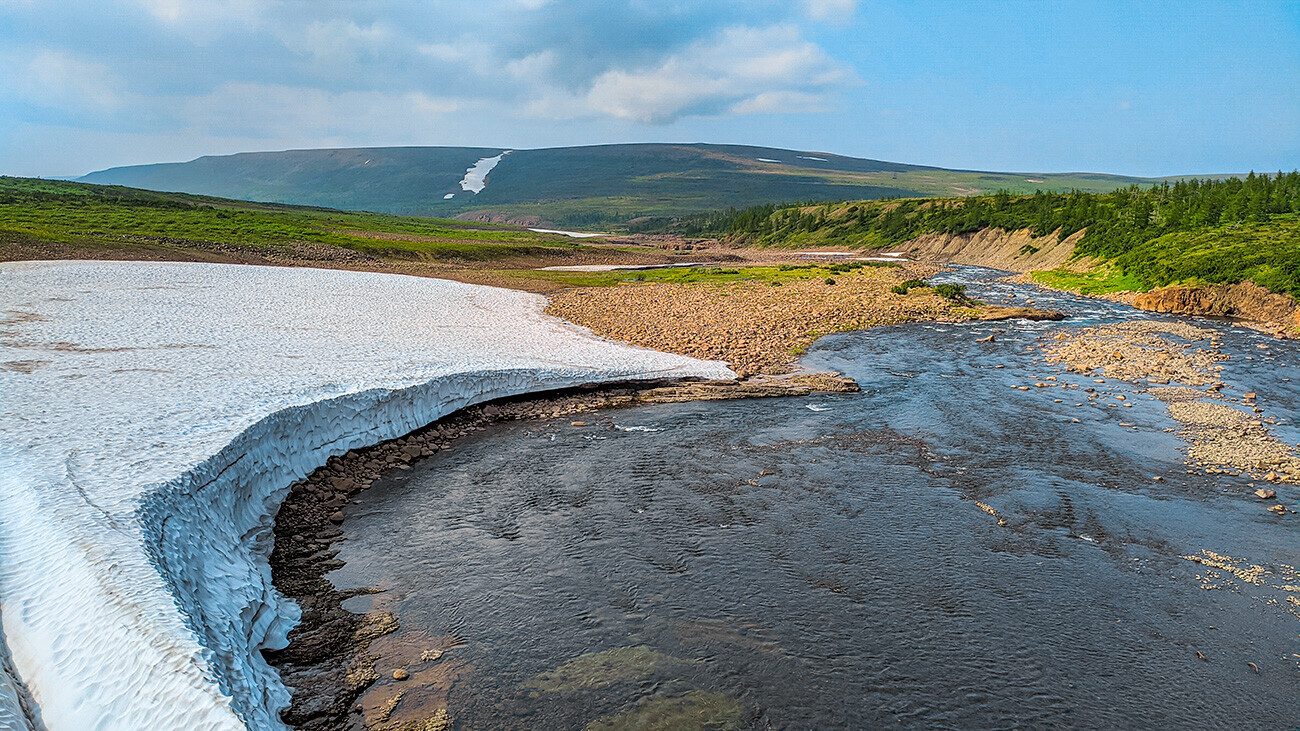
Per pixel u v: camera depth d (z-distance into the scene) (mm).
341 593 18594
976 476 26672
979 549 21047
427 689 14805
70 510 16438
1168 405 35844
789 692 14898
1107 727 14086
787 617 17547
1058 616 17688
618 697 14648
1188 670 15727
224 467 20734
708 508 23844
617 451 29531
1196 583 19188
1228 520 22922
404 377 32250
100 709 12016
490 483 26125
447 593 18562
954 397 37969
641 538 21656
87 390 27219
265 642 15953
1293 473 26516
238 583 17062
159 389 27844
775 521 22859
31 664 12898
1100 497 24750
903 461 28297
